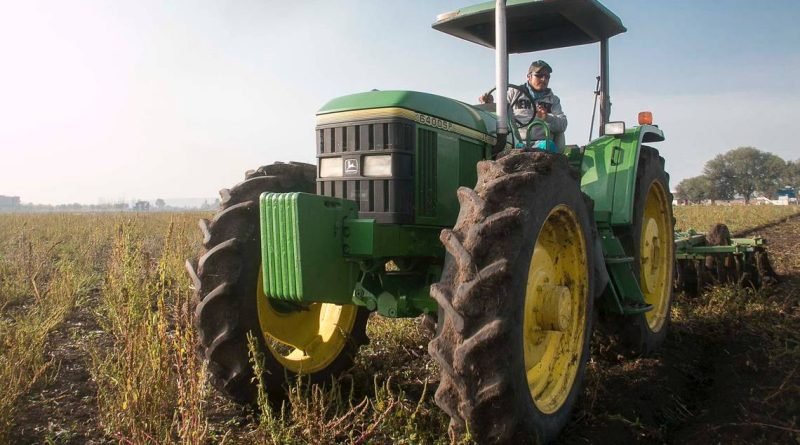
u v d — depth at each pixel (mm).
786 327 5082
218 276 3547
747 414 3568
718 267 6664
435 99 3711
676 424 3766
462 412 2688
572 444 3309
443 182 3709
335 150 3549
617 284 4516
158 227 19062
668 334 5438
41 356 4422
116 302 5395
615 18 5059
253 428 3484
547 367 3477
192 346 3096
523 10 4754
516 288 2816
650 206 5574
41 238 15852
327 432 3148
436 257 3771
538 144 4664
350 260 3303
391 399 3244
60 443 3352
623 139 5008
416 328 5223
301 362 4004
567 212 3457
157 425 3066
